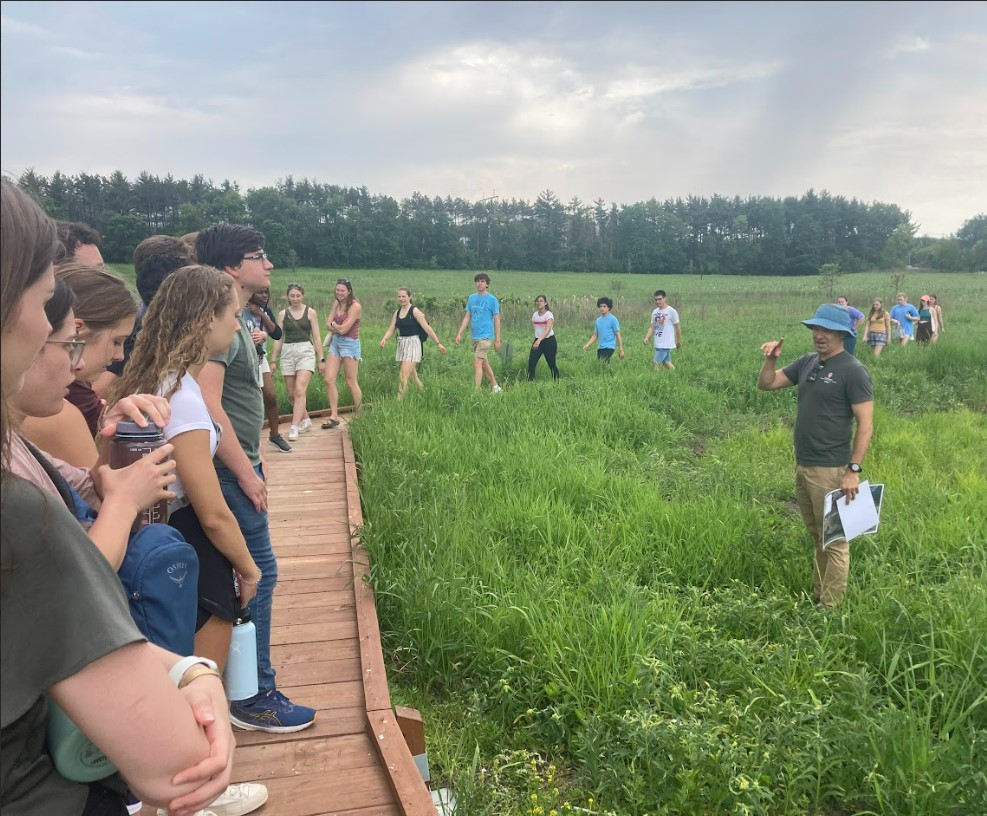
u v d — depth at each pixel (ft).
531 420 30.99
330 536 18.95
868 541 19.27
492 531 19.02
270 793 9.52
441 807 10.91
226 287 8.67
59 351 4.91
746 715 12.14
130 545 5.52
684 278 351.25
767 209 442.09
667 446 30.66
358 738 10.77
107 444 7.03
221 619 9.04
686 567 18.12
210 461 8.44
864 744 11.34
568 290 230.48
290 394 31.01
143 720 3.72
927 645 14.17
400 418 29.66
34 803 3.78
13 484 3.42
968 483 24.13
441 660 14.24
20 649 3.39
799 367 17.49
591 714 12.39
